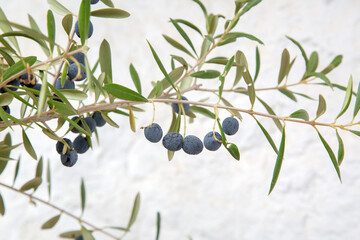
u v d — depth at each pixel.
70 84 0.49
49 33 0.45
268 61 0.94
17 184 0.97
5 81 0.45
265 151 0.94
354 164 0.91
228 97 0.95
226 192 0.95
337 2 0.94
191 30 0.97
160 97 0.55
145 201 0.97
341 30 0.93
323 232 0.91
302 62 0.93
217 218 0.95
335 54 0.92
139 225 0.97
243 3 0.56
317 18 0.94
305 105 0.93
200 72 0.54
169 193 0.97
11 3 0.98
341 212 0.91
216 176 0.96
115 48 0.98
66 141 0.50
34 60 0.46
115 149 0.99
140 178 0.98
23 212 0.98
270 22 0.95
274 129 0.94
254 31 0.96
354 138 0.91
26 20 0.98
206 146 0.47
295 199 0.93
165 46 0.98
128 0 0.99
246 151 0.95
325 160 0.92
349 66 0.92
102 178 0.99
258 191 0.94
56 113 0.47
